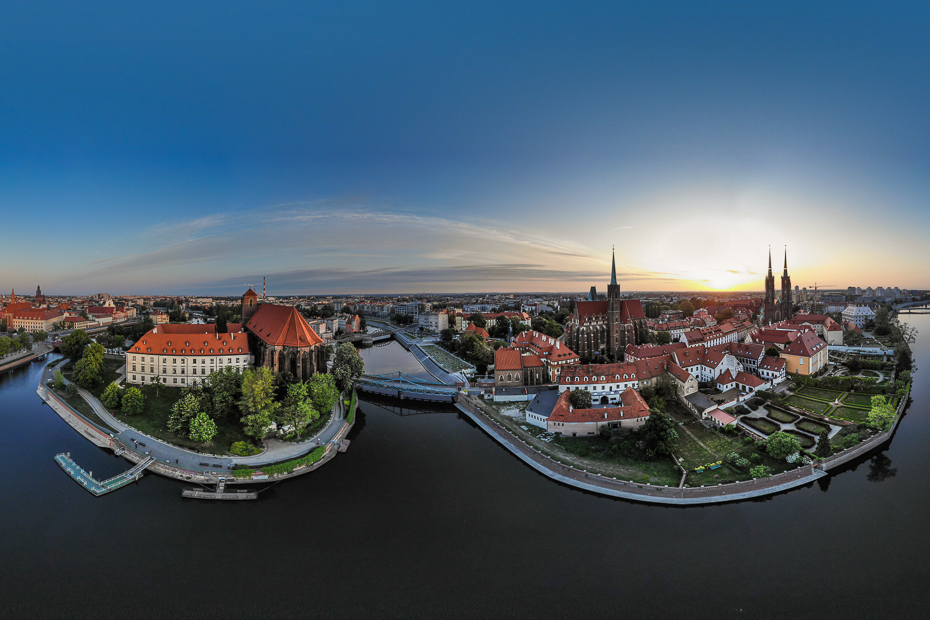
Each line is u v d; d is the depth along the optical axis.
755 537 81.88
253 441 123.44
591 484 101.12
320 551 80.62
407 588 71.38
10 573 74.75
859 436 116.56
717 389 159.75
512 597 68.94
